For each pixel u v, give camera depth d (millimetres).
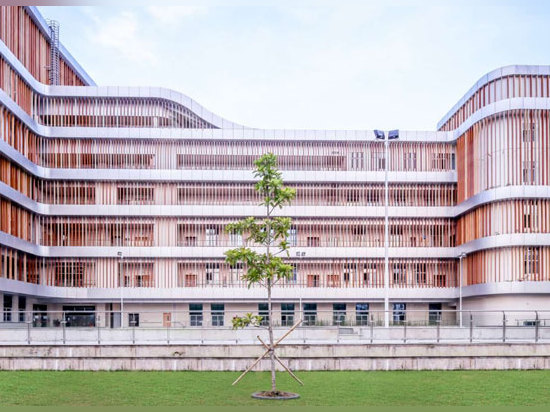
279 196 23547
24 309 63656
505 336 33062
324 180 71375
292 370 28344
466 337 32906
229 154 71688
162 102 70812
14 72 59125
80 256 67375
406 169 73000
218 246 68938
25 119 61281
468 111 68812
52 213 67250
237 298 68625
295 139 72250
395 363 28531
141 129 69375
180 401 21125
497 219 60938
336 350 30031
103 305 69438
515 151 60281
